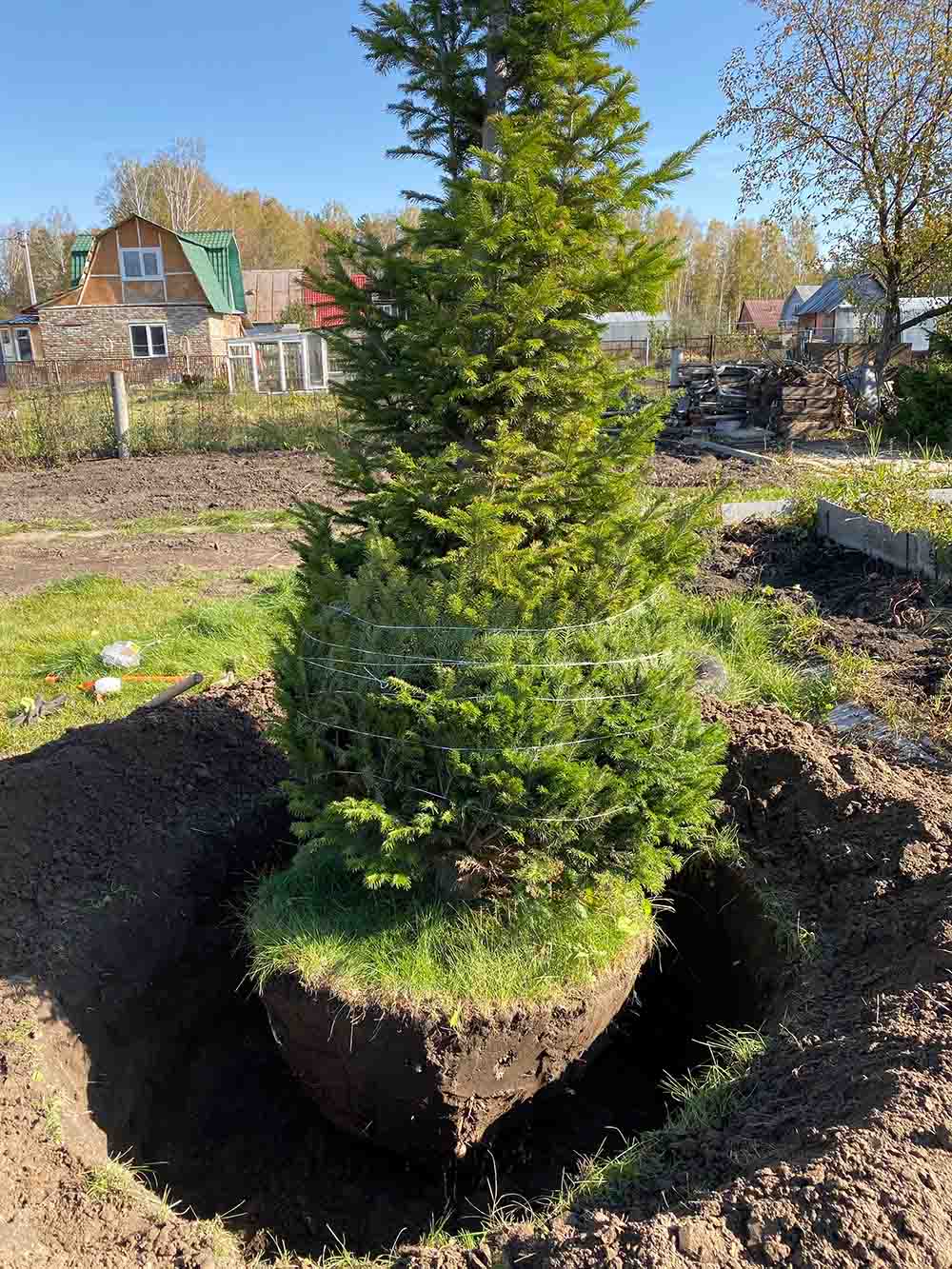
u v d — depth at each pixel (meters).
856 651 6.24
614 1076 3.76
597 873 3.29
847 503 9.13
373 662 3.25
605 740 3.21
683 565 3.82
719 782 3.46
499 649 3.14
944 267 16.38
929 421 17.62
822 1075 2.71
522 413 3.70
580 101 3.65
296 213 91.69
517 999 3.09
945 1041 2.57
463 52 3.77
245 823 4.48
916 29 15.09
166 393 30.61
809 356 22.20
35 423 20.52
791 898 3.68
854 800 3.90
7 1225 2.40
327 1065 3.24
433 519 3.41
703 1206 2.21
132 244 37.84
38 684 6.57
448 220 3.45
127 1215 2.58
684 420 21.42
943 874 3.34
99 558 11.09
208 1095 3.69
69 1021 3.32
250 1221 3.20
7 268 81.12
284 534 12.41
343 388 3.91
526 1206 2.89
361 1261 2.79
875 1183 2.15
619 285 3.57
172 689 5.75
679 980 4.16
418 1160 3.37
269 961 3.32
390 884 3.42
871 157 16.23
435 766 3.16
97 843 4.12
